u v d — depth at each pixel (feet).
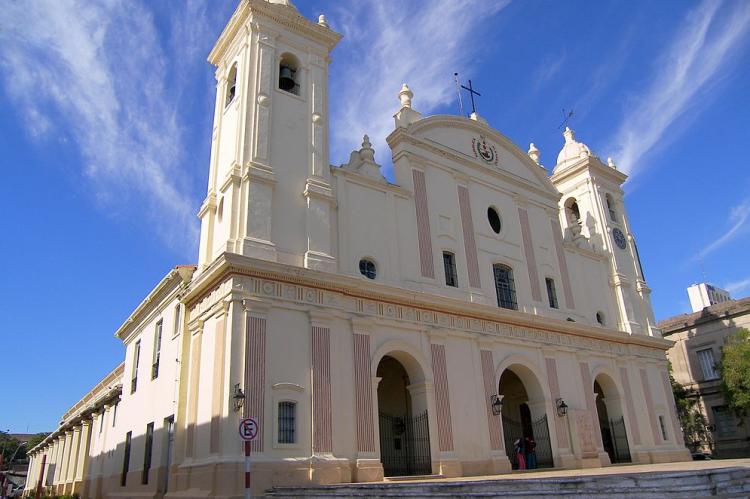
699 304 182.50
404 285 68.03
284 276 56.39
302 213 62.18
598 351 87.35
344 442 55.21
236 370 51.13
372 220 68.28
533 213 89.25
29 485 182.29
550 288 87.04
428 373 65.00
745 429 118.01
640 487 30.91
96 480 90.02
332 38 72.49
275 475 49.37
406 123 79.20
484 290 76.54
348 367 58.39
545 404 76.07
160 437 66.33
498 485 35.09
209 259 61.98
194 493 49.75
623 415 86.89
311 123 66.85
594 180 105.70
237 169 60.39
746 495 31.07
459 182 80.33
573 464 74.54
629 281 100.42
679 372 132.77
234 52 70.95
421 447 63.41
